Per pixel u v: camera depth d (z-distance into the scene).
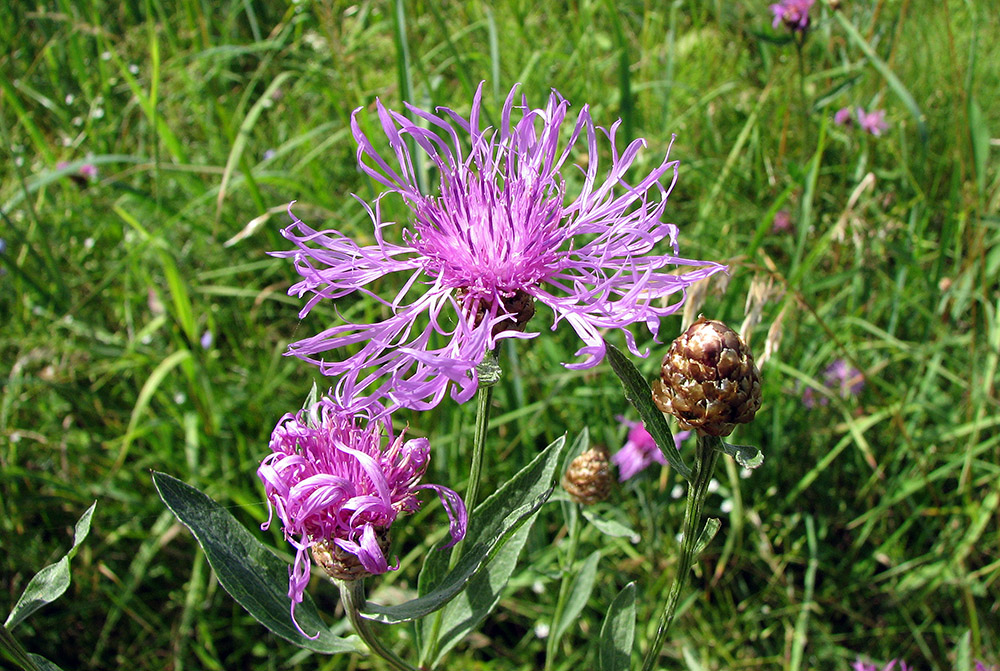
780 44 0.27
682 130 0.29
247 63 0.37
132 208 0.30
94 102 0.33
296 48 0.33
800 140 0.30
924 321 0.25
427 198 0.11
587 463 0.15
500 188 0.12
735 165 0.29
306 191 0.26
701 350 0.10
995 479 0.21
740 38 0.34
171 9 0.39
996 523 0.22
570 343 0.23
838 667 0.20
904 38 0.34
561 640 0.20
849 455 0.23
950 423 0.23
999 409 0.22
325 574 0.10
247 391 0.24
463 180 0.11
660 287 0.10
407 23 0.29
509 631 0.21
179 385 0.24
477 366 0.09
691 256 0.25
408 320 0.10
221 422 0.23
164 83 0.34
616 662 0.12
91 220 0.29
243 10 0.39
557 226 0.11
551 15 0.33
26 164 0.32
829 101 0.26
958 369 0.24
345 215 0.27
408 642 0.20
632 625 0.12
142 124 0.33
